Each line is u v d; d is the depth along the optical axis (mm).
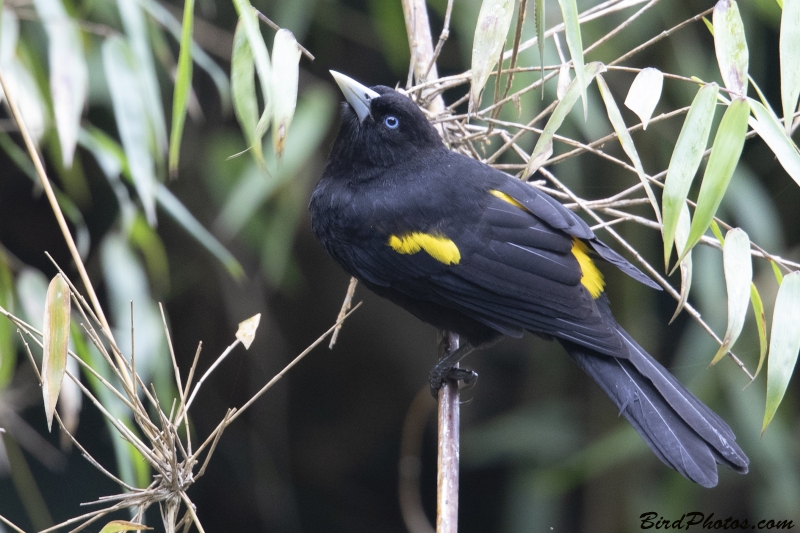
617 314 12477
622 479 13086
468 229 7496
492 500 16109
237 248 14047
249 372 14945
